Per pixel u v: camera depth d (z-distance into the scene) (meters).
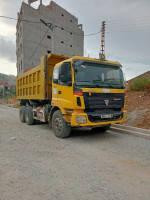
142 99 9.77
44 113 8.12
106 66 6.45
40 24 47.97
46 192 3.00
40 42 48.00
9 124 9.90
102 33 25.30
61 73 6.04
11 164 4.19
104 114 5.94
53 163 4.25
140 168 3.99
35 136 6.98
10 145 5.73
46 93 7.75
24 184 3.26
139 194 2.96
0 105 27.67
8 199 2.81
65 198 2.83
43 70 7.76
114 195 2.92
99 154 4.88
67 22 58.78
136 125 7.68
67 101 6.02
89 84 5.85
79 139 6.50
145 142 5.98
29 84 9.72
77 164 4.20
